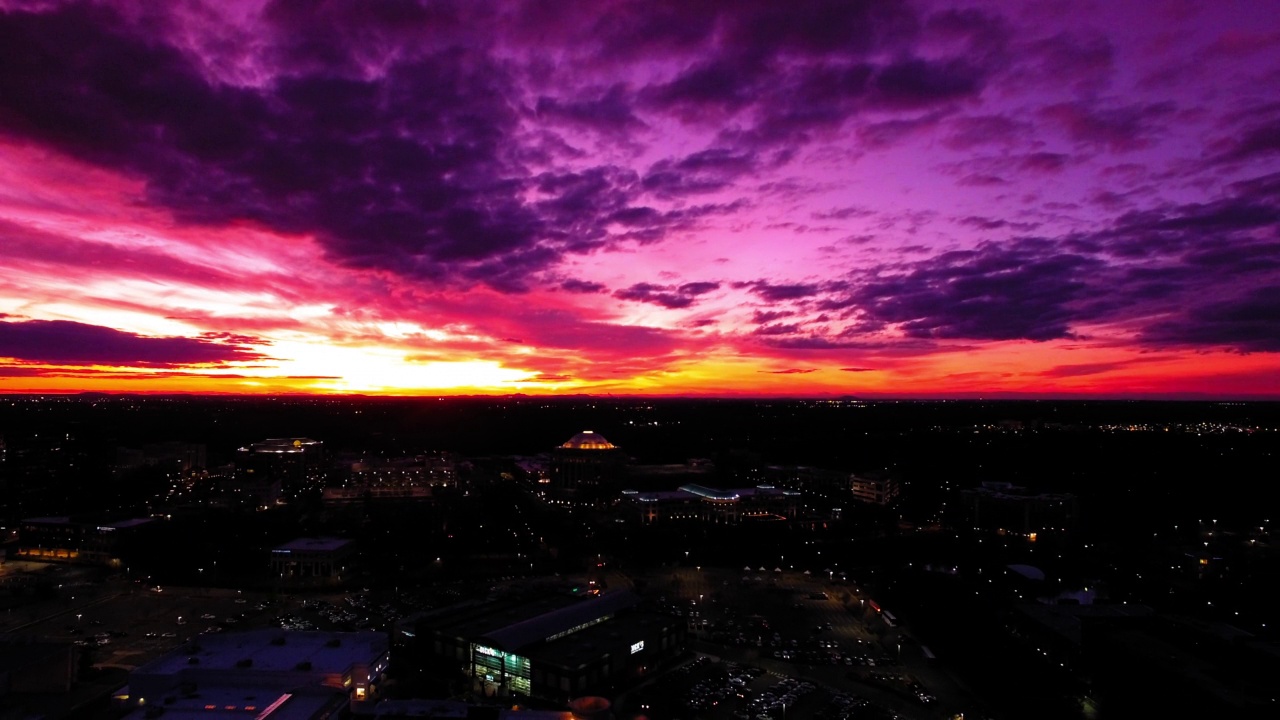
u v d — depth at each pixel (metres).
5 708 165.88
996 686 196.38
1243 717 146.50
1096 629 195.00
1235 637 180.38
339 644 179.00
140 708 147.00
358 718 153.75
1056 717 182.00
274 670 160.50
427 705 157.12
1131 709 176.25
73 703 171.00
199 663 165.25
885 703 189.38
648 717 177.62
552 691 187.50
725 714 181.25
